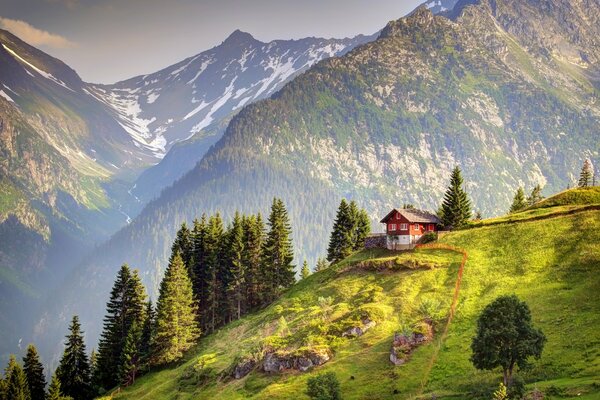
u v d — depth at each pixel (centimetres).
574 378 7138
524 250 11819
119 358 14300
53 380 12812
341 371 9162
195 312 15188
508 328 7206
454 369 8331
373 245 15025
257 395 9325
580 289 9581
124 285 15350
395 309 10844
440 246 13212
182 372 12275
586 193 15250
